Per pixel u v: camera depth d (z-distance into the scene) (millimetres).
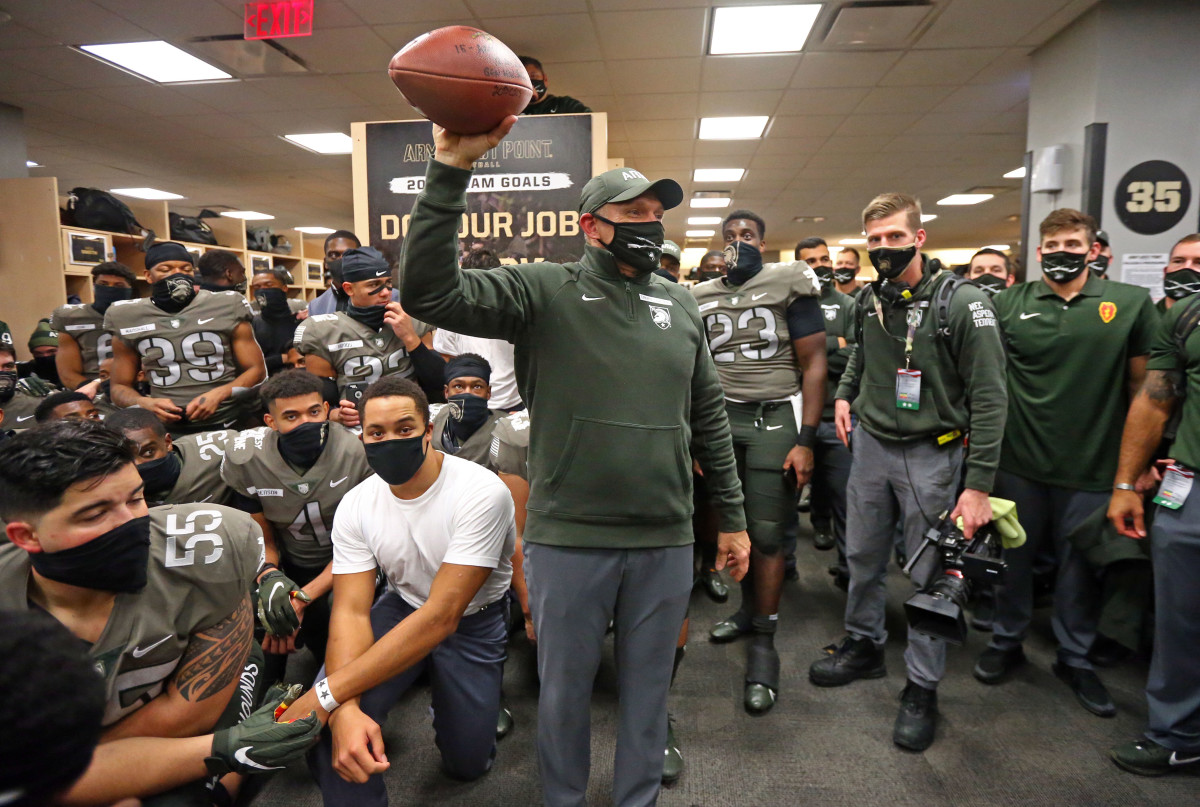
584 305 1175
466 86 867
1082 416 2014
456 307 1042
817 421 2084
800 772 1702
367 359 2365
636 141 6840
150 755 1148
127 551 1033
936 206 10641
